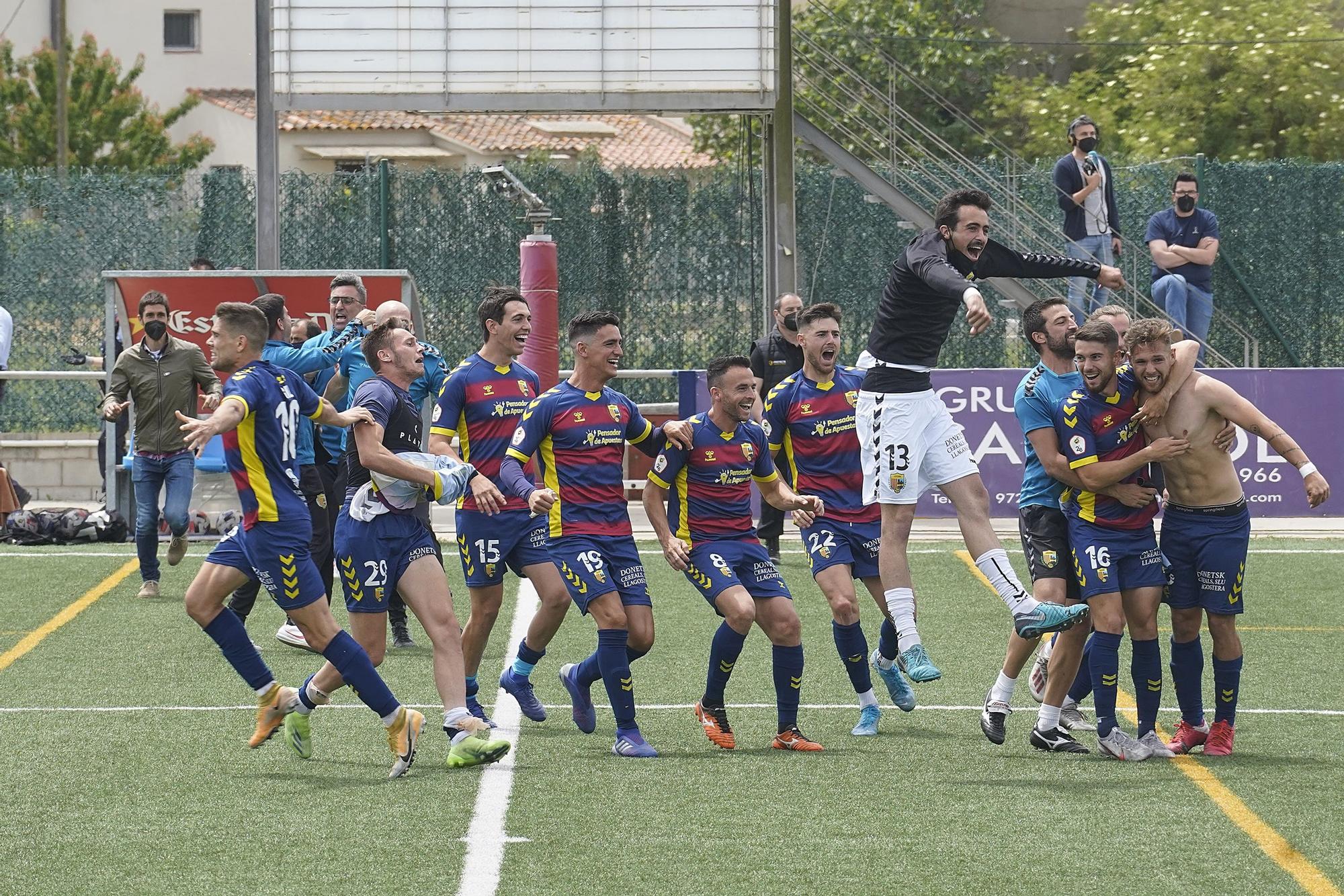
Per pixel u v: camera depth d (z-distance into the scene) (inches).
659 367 2369.6
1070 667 900.6
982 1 3737.7
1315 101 3533.5
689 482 929.5
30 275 2241.6
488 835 731.4
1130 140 3531.0
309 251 2322.8
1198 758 890.7
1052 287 2151.8
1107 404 874.1
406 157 4982.8
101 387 1882.4
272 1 1994.3
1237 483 887.1
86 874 676.7
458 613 1346.0
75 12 5871.1
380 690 837.2
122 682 1081.4
